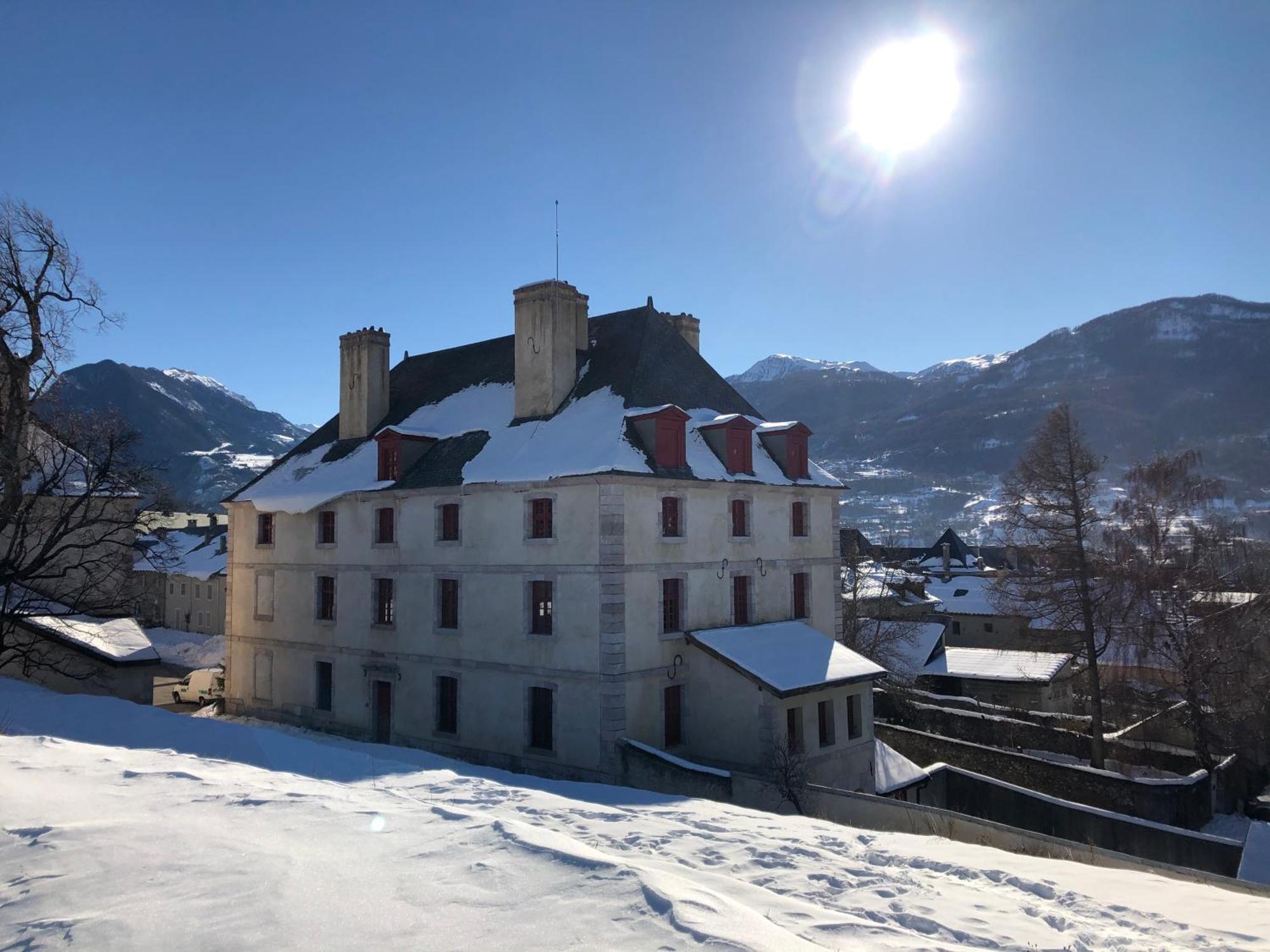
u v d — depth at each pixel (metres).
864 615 56.34
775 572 30.47
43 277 27.61
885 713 42.47
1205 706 36.38
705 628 27.67
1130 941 7.50
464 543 28.77
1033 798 24.45
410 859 7.71
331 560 33.38
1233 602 37.16
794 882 8.70
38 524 30.08
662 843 10.16
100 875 7.06
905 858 10.38
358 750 21.47
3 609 27.67
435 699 29.20
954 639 65.19
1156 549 36.56
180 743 17.70
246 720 35.66
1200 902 9.52
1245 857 18.81
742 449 29.56
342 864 7.49
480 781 13.67
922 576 71.81
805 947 5.93
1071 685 51.81
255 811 9.45
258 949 5.67
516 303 30.77
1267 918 8.74
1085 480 36.47
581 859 7.47
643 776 23.62
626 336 31.16
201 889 6.75
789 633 29.12
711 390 32.25
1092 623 35.81
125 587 35.56
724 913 6.36
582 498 25.70
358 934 5.92
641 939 5.79
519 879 7.07
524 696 26.64
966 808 26.22
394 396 37.47
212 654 59.56
